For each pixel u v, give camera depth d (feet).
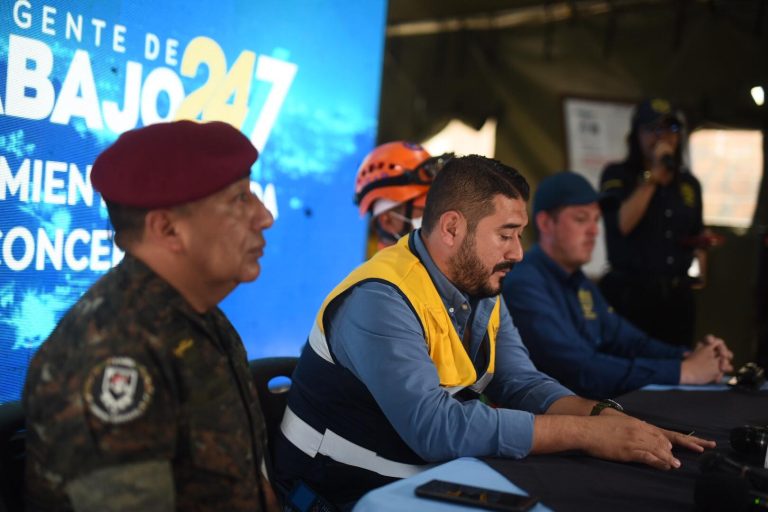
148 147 3.19
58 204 6.45
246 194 3.44
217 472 3.19
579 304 7.86
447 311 4.95
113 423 2.86
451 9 15.08
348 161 9.37
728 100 15.67
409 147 7.58
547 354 7.18
